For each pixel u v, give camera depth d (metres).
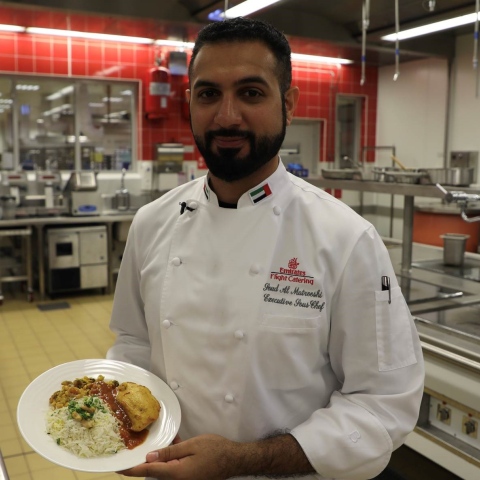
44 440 1.01
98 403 1.09
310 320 1.09
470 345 1.94
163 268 1.24
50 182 5.98
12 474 2.70
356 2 4.87
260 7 4.55
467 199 2.18
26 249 5.85
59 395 1.13
